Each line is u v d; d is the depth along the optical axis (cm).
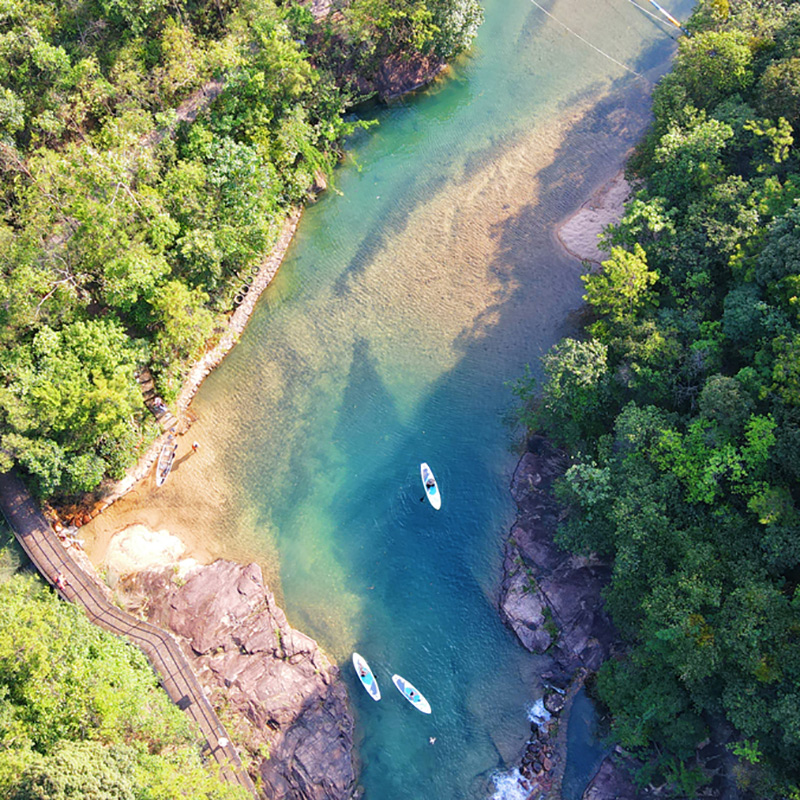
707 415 4456
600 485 4741
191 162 5884
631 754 4781
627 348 5028
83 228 5288
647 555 4494
